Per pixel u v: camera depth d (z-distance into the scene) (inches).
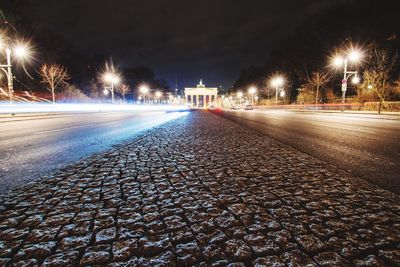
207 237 106.1
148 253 96.4
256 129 530.3
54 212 130.6
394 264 89.3
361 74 1706.4
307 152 279.6
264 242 102.0
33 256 95.4
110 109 2082.9
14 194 155.3
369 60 1565.0
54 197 149.9
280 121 787.4
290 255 94.0
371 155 263.1
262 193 152.4
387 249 97.2
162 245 101.1
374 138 390.3
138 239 105.5
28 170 210.5
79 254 96.5
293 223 116.4
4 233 111.0
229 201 141.2
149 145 322.7
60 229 114.0
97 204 139.6
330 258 92.4
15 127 577.6
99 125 642.8
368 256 93.3
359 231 109.3
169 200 143.7
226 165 218.1
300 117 1018.1
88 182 175.9
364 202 138.6
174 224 116.8
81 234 109.8
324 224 115.3
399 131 484.4
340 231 109.4
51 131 498.0
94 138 396.8
